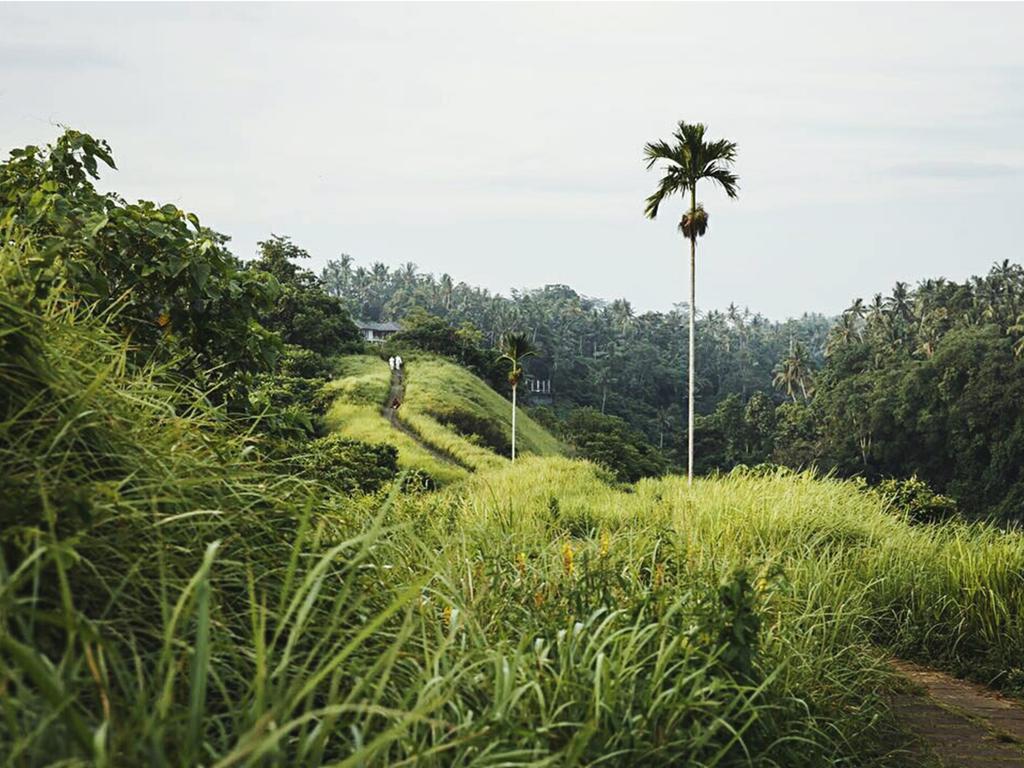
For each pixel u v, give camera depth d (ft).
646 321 601.62
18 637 6.89
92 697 6.82
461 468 141.38
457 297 619.26
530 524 19.88
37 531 6.81
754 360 589.32
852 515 33.83
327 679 8.71
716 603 12.06
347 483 33.22
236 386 17.46
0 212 15.42
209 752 6.71
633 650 10.58
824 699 13.98
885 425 254.47
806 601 17.48
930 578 24.63
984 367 231.30
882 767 13.52
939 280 389.60
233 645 8.02
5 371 8.49
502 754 7.78
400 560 12.60
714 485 40.83
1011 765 14.62
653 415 468.75
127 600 7.82
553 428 274.16
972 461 233.76
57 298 11.09
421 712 6.89
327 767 6.48
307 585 7.11
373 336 517.14
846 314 399.65
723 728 11.00
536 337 498.69
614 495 57.47
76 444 8.64
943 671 21.45
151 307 16.61
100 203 16.65
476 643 10.06
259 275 18.39
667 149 82.89
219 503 9.34
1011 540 25.72
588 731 8.10
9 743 5.48
